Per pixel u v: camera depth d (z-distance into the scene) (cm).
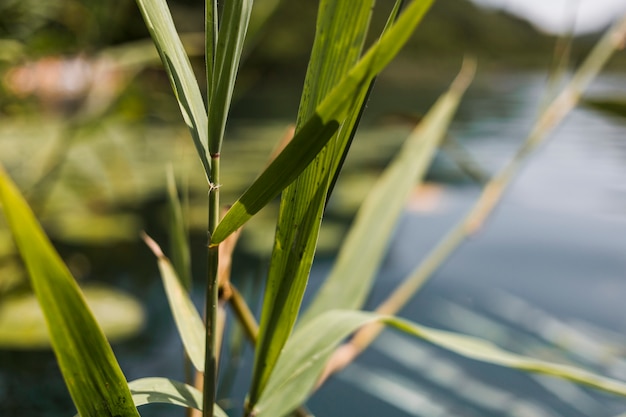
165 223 322
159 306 224
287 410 67
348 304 81
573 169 476
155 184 393
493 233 312
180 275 74
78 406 47
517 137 609
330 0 47
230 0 47
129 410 47
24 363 176
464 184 422
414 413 151
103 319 201
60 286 42
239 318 72
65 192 351
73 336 44
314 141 43
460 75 103
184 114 50
